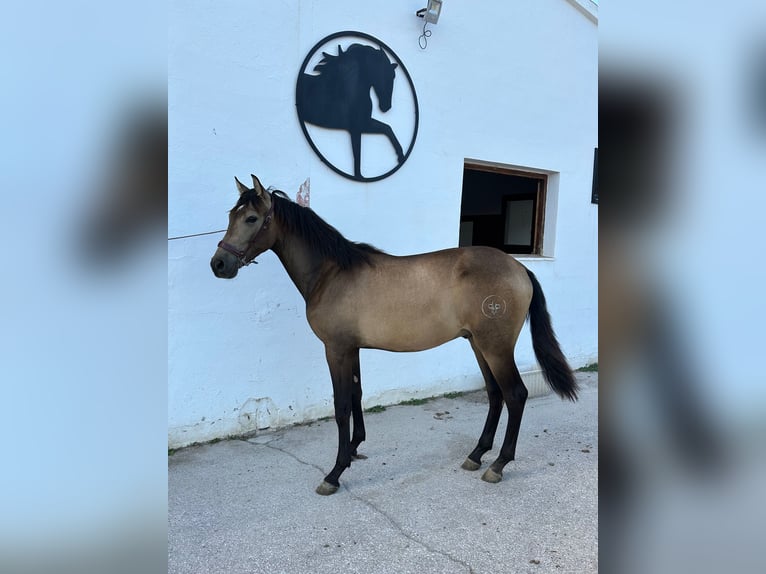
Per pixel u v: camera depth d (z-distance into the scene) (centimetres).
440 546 212
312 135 357
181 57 308
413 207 409
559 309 509
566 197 504
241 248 251
